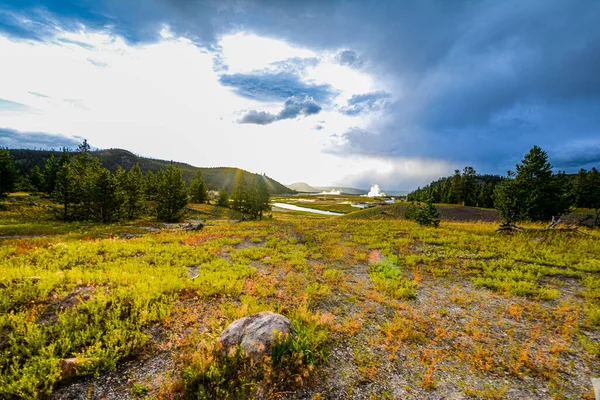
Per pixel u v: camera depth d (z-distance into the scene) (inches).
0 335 229.8
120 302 297.4
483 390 196.7
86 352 220.8
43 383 189.3
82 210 1625.2
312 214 4057.6
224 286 387.9
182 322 283.9
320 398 186.5
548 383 202.8
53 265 476.1
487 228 983.0
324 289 395.9
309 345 237.9
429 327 293.3
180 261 558.6
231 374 204.1
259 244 805.9
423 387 201.0
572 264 506.0
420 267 528.7
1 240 759.7
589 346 245.4
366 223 1245.1
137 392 187.6
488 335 274.5
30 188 2706.7
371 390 197.5
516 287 393.7
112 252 609.6
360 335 277.0
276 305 342.0
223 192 3437.5
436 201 3735.2
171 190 1760.6
